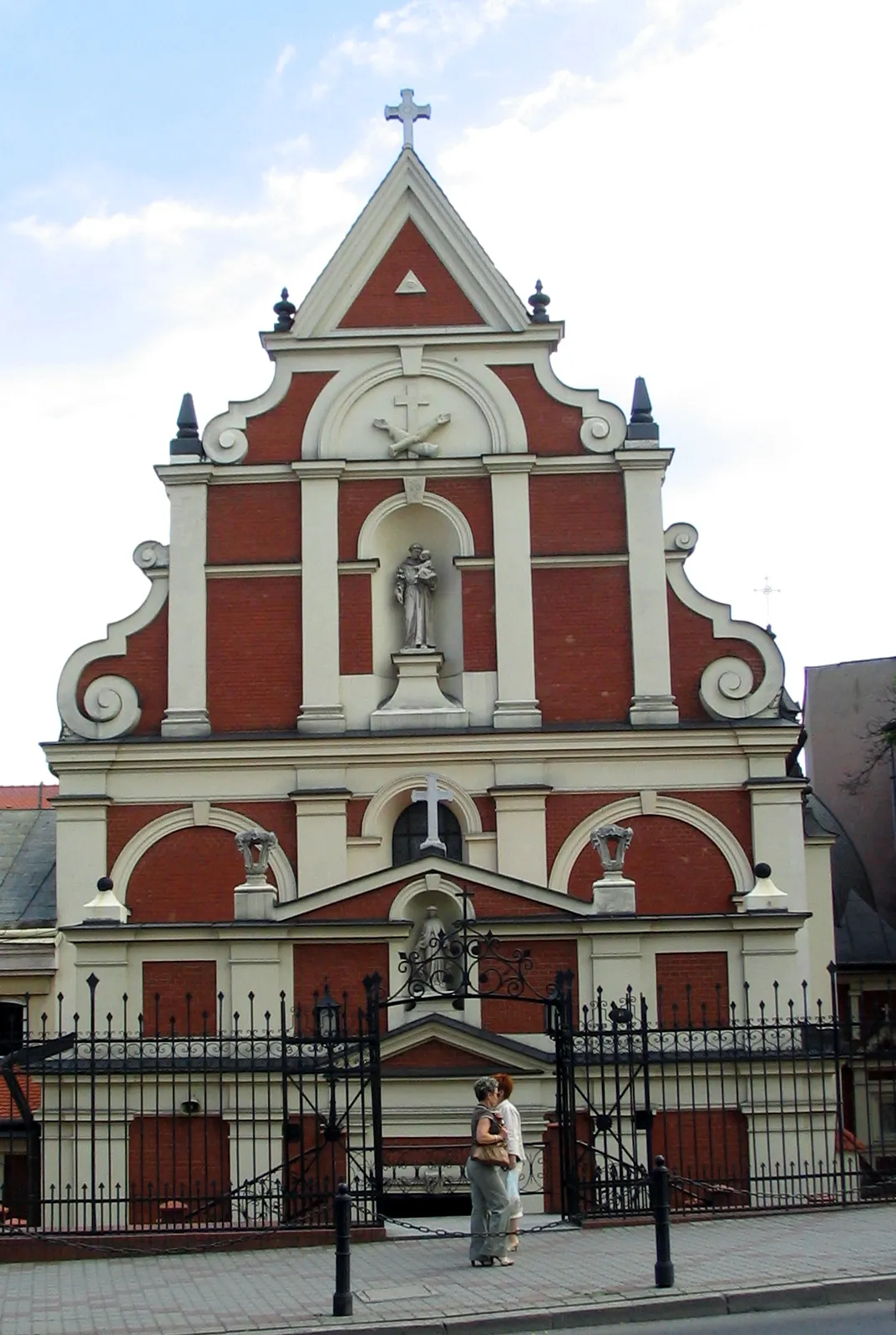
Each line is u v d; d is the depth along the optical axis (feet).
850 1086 94.32
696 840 96.22
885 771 139.95
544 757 96.94
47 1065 80.43
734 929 85.35
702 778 96.73
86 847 96.12
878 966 117.19
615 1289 50.52
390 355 103.04
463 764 97.19
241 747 96.94
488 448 101.96
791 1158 80.79
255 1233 61.72
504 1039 80.84
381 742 96.99
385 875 84.74
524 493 100.94
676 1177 69.15
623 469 101.14
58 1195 76.59
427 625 100.12
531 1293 50.65
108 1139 72.38
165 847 96.43
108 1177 79.00
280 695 98.68
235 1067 73.77
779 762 96.89
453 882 84.74
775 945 85.25
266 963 84.38
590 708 98.37
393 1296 51.19
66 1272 57.47
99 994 85.10
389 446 101.65
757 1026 74.18
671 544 100.68
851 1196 73.15
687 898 95.50
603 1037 71.87
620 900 84.89
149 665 99.35
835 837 101.86
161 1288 53.88
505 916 84.48
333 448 101.91
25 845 113.19
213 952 85.46
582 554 100.12
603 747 96.84
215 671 98.94
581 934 84.69
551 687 98.68
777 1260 54.13
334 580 99.96
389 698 98.89
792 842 95.71
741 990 85.05
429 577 100.27
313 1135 80.12
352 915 84.74
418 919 84.79
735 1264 53.72
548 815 96.48
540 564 100.12
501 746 96.94
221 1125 80.69
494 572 100.12
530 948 84.69
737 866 95.71
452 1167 79.15
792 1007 78.89
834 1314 47.73
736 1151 81.56
